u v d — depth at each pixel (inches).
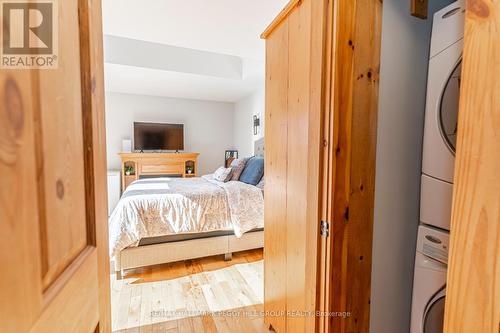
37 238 15.5
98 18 26.1
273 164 67.7
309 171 43.4
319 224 40.9
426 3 43.2
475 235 21.2
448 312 23.5
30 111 15.0
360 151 38.4
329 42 37.7
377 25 37.9
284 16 58.9
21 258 14.0
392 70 41.6
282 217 63.2
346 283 39.4
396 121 42.8
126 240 97.6
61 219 18.6
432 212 41.4
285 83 60.1
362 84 37.6
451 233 23.3
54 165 17.8
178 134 234.5
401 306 46.2
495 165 19.8
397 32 41.5
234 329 72.6
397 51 41.7
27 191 14.6
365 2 37.0
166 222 104.3
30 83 15.2
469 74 21.3
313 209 42.1
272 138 67.8
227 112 256.2
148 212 102.5
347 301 39.6
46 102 16.8
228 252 115.0
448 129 38.6
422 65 44.2
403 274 45.7
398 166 43.7
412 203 45.5
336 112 37.2
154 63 157.8
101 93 27.0
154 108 232.1
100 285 26.4
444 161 39.3
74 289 20.3
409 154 44.4
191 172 234.7
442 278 39.4
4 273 12.9
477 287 21.1
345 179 38.2
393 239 44.3
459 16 36.7
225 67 174.4
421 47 43.8
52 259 17.3
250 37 91.2
